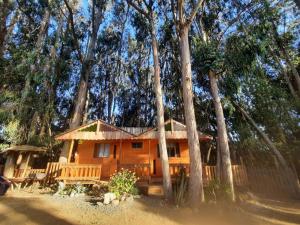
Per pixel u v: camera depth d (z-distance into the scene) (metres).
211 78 13.88
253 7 14.62
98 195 10.80
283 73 16.89
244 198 11.19
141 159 15.12
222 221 8.34
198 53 14.03
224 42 15.32
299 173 15.09
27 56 16.84
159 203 9.90
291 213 9.17
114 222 7.90
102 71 27.16
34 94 16.95
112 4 24.77
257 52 13.02
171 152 15.33
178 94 21.03
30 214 8.27
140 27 21.02
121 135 14.45
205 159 20.44
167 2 17.80
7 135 14.97
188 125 10.84
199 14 16.33
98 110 26.50
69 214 8.46
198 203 9.45
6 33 19.14
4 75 17.12
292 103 15.01
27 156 14.16
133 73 26.22
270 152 16.44
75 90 24.52
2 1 17.92
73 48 21.14
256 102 16.19
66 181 11.93
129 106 25.94
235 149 17.70
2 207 8.85
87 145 15.63
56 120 22.69
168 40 19.88
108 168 14.84
